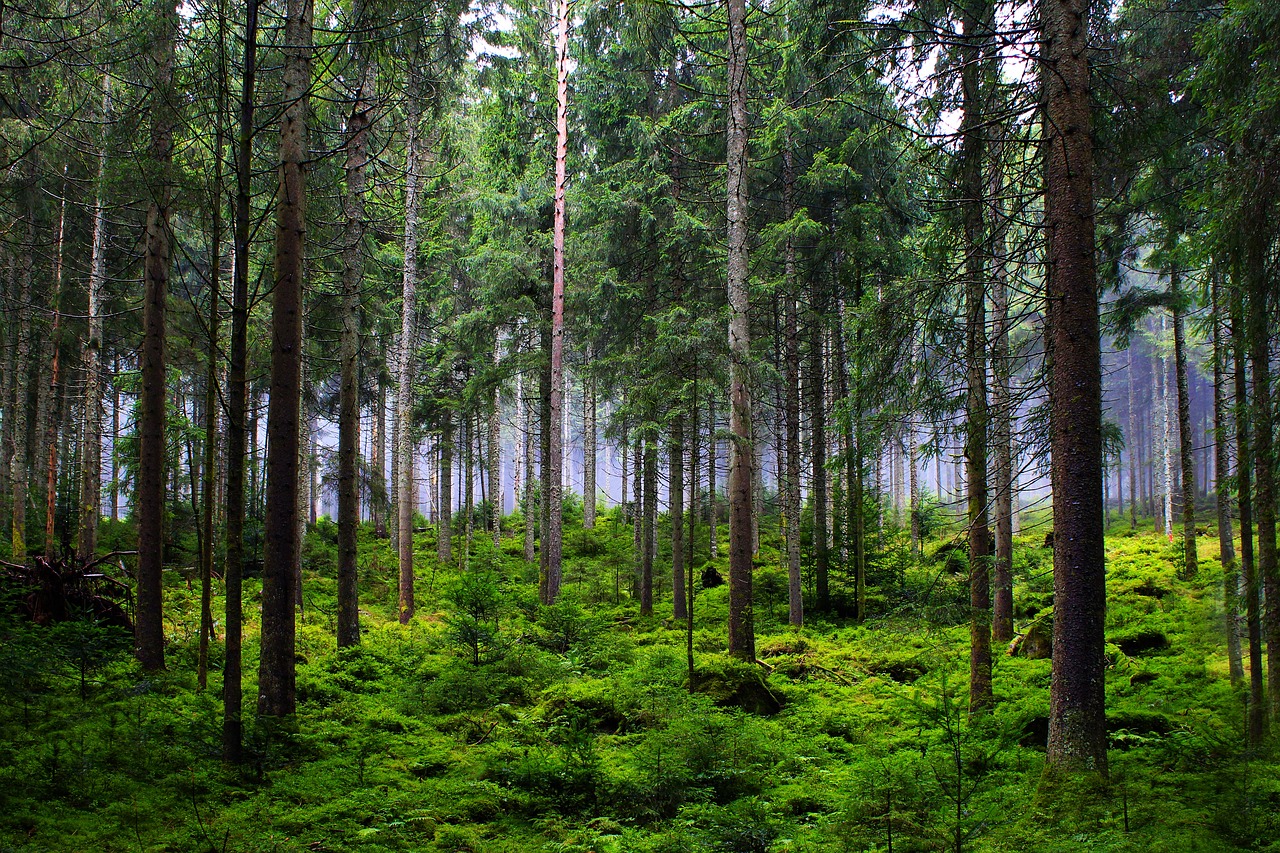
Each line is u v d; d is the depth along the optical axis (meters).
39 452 22.91
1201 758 7.14
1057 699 7.31
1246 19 7.00
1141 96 8.69
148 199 10.41
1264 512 7.81
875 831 5.62
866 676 13.37
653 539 23.03
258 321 18.14
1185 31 10.05
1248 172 6.95
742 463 14.10
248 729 8.23
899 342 9.73
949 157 9.98
